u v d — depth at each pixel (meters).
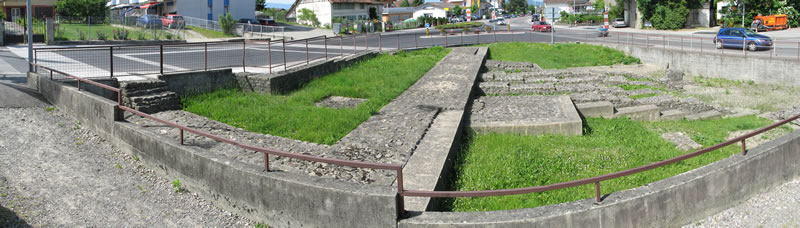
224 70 17.84
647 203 7.59
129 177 9.83
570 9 103.19
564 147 13.38
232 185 8.49
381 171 9.65
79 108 12.63
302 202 7.70
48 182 9.30
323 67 22.17
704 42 40.25
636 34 52.03
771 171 9.12
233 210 8.58
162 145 9.79
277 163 9.88
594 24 78.50
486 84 22.45
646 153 13.27
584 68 32.75
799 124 16.64
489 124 14.68
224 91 17.33
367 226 7.26
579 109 18.48
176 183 9.51
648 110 18.80
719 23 58.78
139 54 25.31
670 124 18.00
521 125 14.65
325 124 13.62
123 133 10.90
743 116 19.27
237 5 60.31
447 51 34.88
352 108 16.55
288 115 14.57
